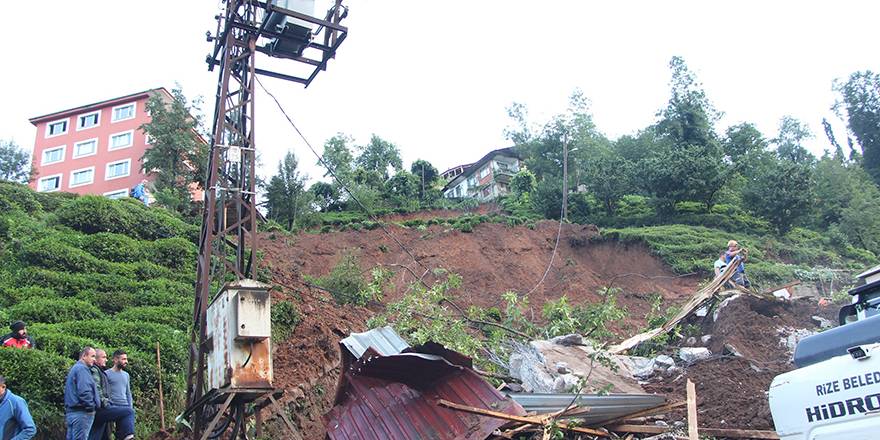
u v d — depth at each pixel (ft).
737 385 38.22
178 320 48.11
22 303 45.75
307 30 40.93
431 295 49.32
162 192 92.63
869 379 19.07
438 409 26.76
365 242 86.12
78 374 28.78
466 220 94.32
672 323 51.52
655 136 146.30
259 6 40.78
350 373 29.94
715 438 30.19
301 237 85.35
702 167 112.37
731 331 47.11
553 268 87.30
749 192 114.73
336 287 61.62
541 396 28.43
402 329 44.98
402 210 119.85
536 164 140.77
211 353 31.48
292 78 44.01
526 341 46.14
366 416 28.91
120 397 30.48
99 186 156.35
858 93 165.89
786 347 45.27
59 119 165.68
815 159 177.58
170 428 36.09
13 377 32.76
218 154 36.86
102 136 161.17
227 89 38.04
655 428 29.14
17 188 72.02
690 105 142.20
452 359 26.12
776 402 21.61
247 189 37.96
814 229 121.08
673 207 113.50
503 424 24.23
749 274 82.53
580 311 52.26
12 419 25.84
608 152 139.03
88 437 28.45
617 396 28.89
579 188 131.34
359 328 53.31
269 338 29.81
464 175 182.19
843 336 21.17
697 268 86.84
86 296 49.93
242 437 30.30
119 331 41.88
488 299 76.43
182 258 62.80
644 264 89.97
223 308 30.37
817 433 20.25
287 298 55.72
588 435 28.19
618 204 118.73
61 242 57.98
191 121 113.60
